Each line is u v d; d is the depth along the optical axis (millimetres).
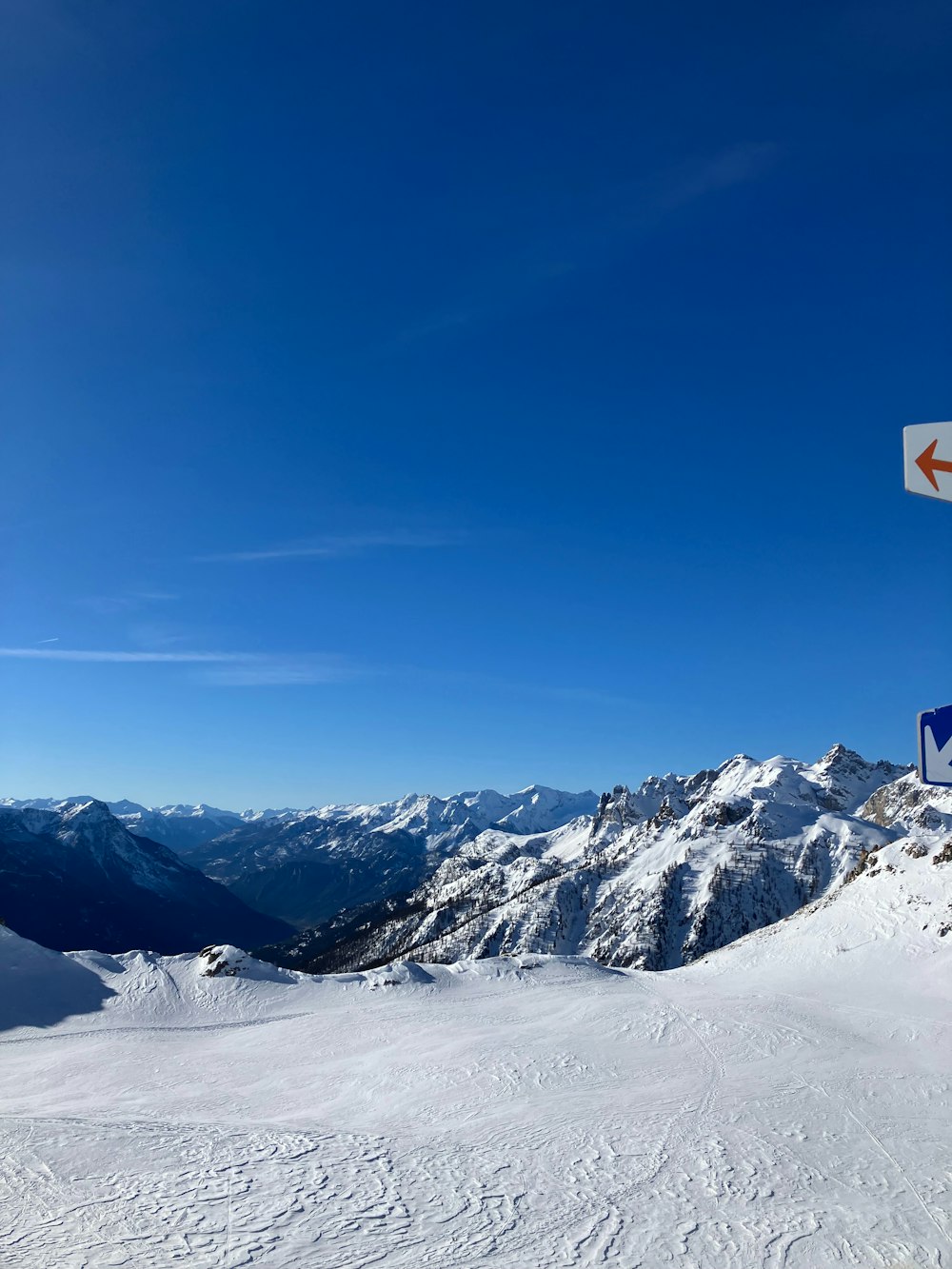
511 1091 41781
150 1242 17703
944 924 80375
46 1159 24172
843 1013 62906
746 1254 19188
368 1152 26984
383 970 79938
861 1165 27484
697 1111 35812
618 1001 68625
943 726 9352
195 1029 64938
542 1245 19141
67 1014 67688
